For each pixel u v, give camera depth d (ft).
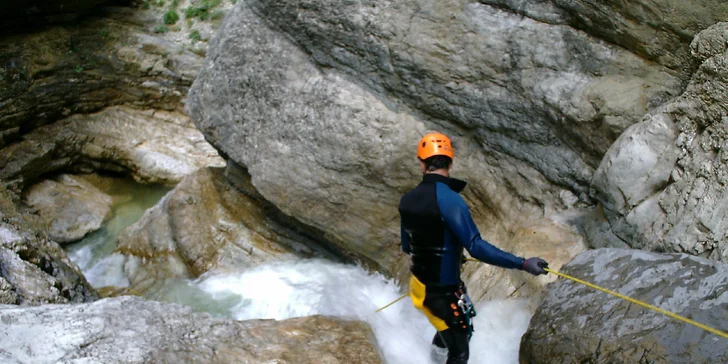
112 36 36.45
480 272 16.74
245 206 25.34
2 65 32.73
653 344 9.75
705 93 12.53
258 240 24.34
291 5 20.98
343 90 20.29
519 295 14.89
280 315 20.58
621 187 13.97
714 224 11.77
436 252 11.19
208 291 22.68
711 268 10.73
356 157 20.08
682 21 13.83
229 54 23.29
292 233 24.48
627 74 15.47
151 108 36.88
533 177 17.81
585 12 15.62
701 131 12.76
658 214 13.15
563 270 12.50
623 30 15.05
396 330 15.19
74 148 34.40
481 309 15.11
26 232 18.99
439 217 10.91
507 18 17.26
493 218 19.06
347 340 12.62
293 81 21.44
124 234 26.89
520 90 17.22
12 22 34.37
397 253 20.76
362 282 21.39
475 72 17.92
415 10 18.56
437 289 11.37
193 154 35.24
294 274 22.67
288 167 21.43
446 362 11.96
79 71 35.19
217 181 26.27
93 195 33.45
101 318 12.14
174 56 36.35
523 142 17.76
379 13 19.06
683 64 14.32
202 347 11.75
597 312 10.91
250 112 22.59
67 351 11.05
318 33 20.49
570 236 15.72
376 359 12.03
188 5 38.19
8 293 15.11
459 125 18.99
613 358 9.95
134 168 35.01
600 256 12.25
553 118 16.72
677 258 11.27
